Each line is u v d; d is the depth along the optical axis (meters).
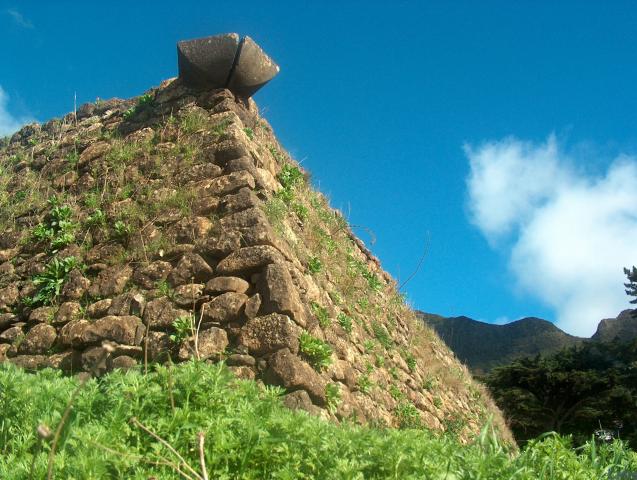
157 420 3.83
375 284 11.29
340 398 6.93
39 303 8.03
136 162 8.91
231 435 3.69
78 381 4.89
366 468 3.64
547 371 22.59
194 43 9.13
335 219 10.88
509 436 13.98
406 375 10.25
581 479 3.97
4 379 4.18
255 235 7.43
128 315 7.31
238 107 9.13
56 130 10.49
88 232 8.43
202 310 7.06
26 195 9.41
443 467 3.78
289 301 6.89
